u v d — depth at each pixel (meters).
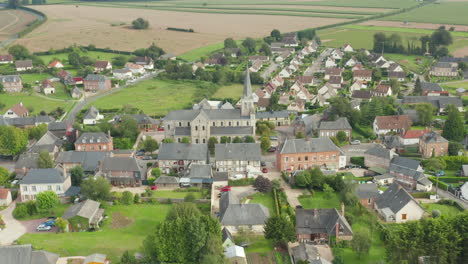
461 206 164.12
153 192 183.00
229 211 152.38
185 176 191.75
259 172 196.62
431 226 127.56
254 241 146.12
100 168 191.12
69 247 140.88
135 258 131.75
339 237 141.88
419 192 177.00
